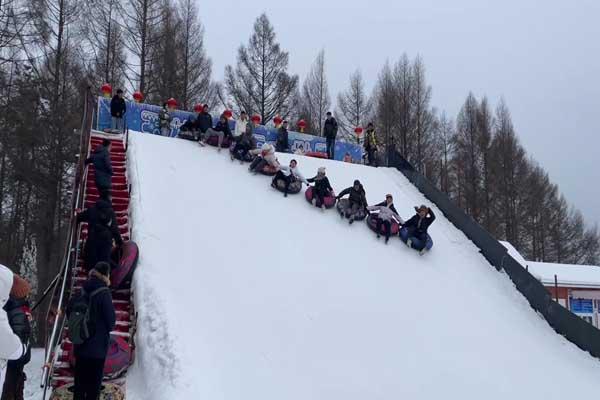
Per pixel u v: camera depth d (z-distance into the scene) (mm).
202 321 8383
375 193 16469
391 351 9227
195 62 32438
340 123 40375
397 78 41344
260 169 14430
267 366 7891
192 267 9773
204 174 13648
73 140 24453
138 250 9344
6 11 23203
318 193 13758
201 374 7047
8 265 25844
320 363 8367
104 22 29172
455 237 14953
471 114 44688
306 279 10633
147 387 6805
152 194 11844
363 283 11133
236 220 11992
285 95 35219
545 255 48188
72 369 7000
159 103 29734
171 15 31984
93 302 5660
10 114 22516
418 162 39562
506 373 9641
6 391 5223
